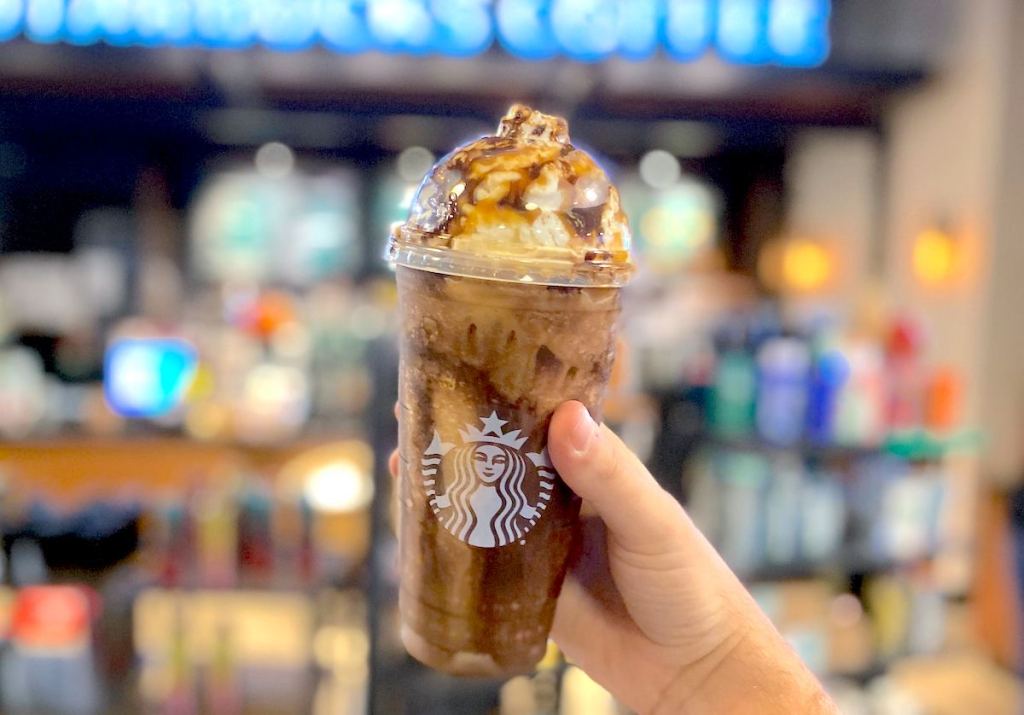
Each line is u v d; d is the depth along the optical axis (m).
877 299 1.30
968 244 1.49
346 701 1.02
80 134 1.88
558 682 0.89
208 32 1.33
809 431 0.99
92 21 1.32
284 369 1.16
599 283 0.34
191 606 1.06
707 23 1.38
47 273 1.83
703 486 1.00
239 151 1.98
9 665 1.04
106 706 1.00
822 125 1.75
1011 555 1.06
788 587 1.04
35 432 1.03
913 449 1.00
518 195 0.33
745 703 0.39
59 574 1.06
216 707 1.01
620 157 2.15
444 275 0.33
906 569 1.05
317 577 1.03
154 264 1.97
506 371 0.34
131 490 1.03
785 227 2.19
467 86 1.47
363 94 1.57
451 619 0.37
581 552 0.44
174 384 1.09
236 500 1.05
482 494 0.35
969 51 1.48
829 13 1.47
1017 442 1.34
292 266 2.01
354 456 1.08
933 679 1.12
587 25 1.36
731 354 1.02
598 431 0.35
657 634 0.41
